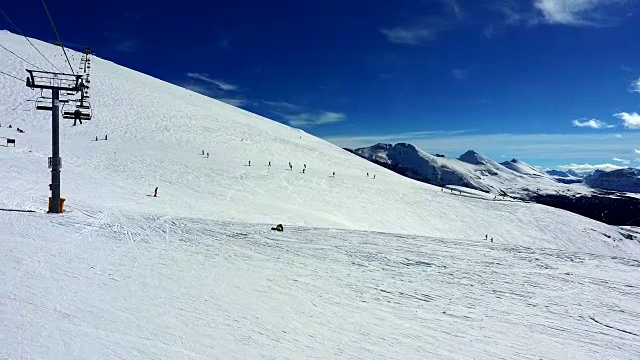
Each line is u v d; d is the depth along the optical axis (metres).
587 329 7.88
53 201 18.75
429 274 11.53
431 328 7.69
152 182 34.88
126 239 14.16
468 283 10.79
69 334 6.37
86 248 12.27
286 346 6.61
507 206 53.75
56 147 19.06
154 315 7.45
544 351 6.90
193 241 14.55
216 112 84.06
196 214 25.50
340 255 13.48
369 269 11.82
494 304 9.16
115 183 31.83
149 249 12.81
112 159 40.88
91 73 82.88
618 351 6.97
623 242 50.69
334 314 8.17
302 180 47.00
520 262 13.56
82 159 38.56
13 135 42.75
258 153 58.25
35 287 8.38
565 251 16.00
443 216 45.84
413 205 47.12
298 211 33.88
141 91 82.06
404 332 7.46
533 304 9.24
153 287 9.04
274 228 18.00
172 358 5.90
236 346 6.47
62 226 15.49
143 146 49.66
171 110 73.25
